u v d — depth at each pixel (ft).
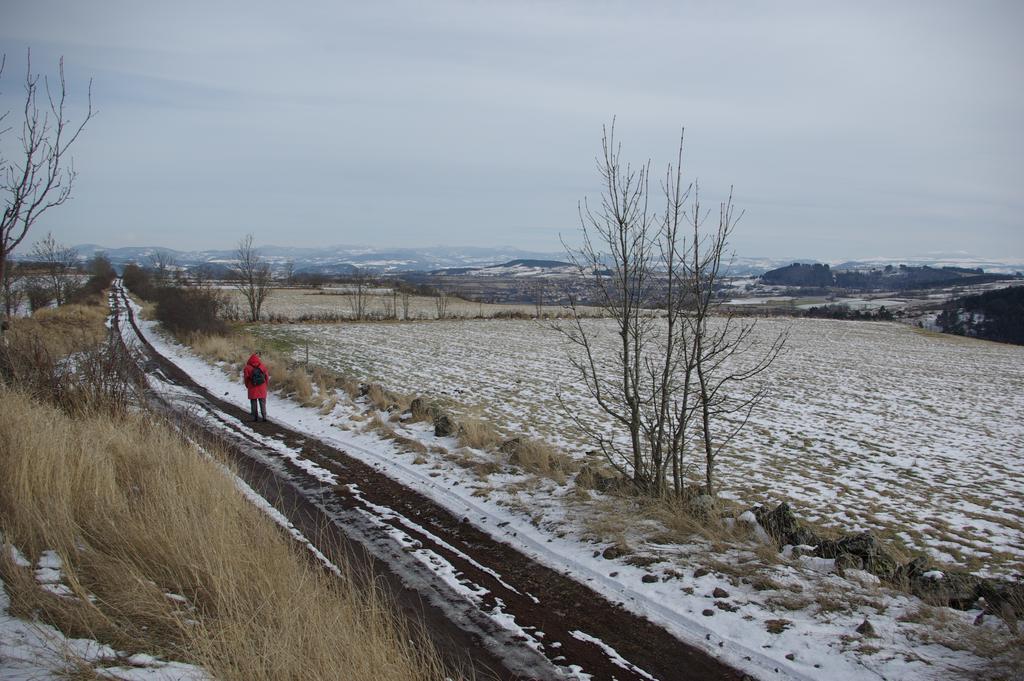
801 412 72.43
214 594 14.06
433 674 13.48
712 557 19.22
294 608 13.35
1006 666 13.09
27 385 29.91
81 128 19.99
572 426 55.31
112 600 13.23
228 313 170.81
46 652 10.76
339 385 58.65
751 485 40.50
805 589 16.99
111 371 33.94
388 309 222.28
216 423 42.47
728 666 14.24
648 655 14.80
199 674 10.98
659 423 25.66
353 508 25.49
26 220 19.07
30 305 159.22
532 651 14.92
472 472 29.68
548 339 150.20
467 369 97.14
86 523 16.52
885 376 112.16
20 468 17.20
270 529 18.26
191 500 18.19
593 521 22.49
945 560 29.19
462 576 19.15
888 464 49.37
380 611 14.48
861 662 13.76
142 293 239.91
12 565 13.14
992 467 50.16
